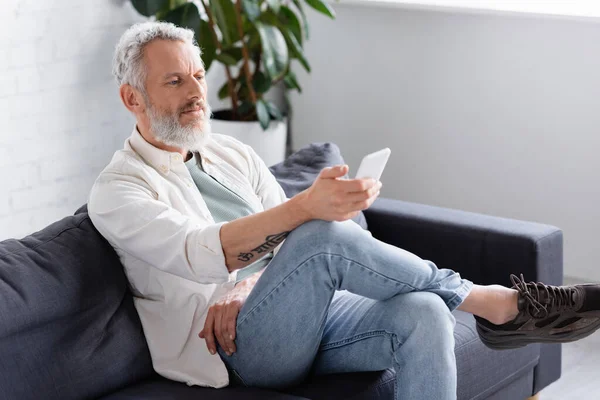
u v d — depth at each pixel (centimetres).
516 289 221
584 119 375
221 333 209
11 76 354
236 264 204
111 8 389
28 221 370
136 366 208
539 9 379
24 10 354
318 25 448
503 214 407
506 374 254
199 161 234
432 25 409
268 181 248
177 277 212
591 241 383
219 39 438
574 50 371
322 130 462
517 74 388
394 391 212
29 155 366
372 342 209
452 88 410
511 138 397
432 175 426
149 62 221
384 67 430
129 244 206
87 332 200
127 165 217
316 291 201
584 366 314
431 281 206
